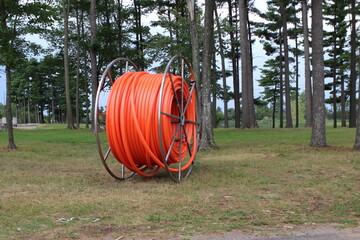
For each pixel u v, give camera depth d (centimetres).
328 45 5203
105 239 470
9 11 1716
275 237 476
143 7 3966
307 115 4050
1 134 3253
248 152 1595
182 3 3469
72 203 670
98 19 4381
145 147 877
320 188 820
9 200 693
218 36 3162
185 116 1134
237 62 4988
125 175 1069
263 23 4956
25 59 1856
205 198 720
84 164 1292
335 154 1446
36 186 858
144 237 477
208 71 1752
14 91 7744
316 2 1712
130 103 888
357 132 1593
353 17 3928
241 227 525
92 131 3441
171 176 900
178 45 2833
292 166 1159
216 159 1374
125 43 3950
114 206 649
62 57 4700
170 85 956
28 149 1762
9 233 493
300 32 5034
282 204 673
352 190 805
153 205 661
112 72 3884
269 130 3444
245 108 3716
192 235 486
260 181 905
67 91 4122
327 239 466
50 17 1892
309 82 4006
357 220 571
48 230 509
